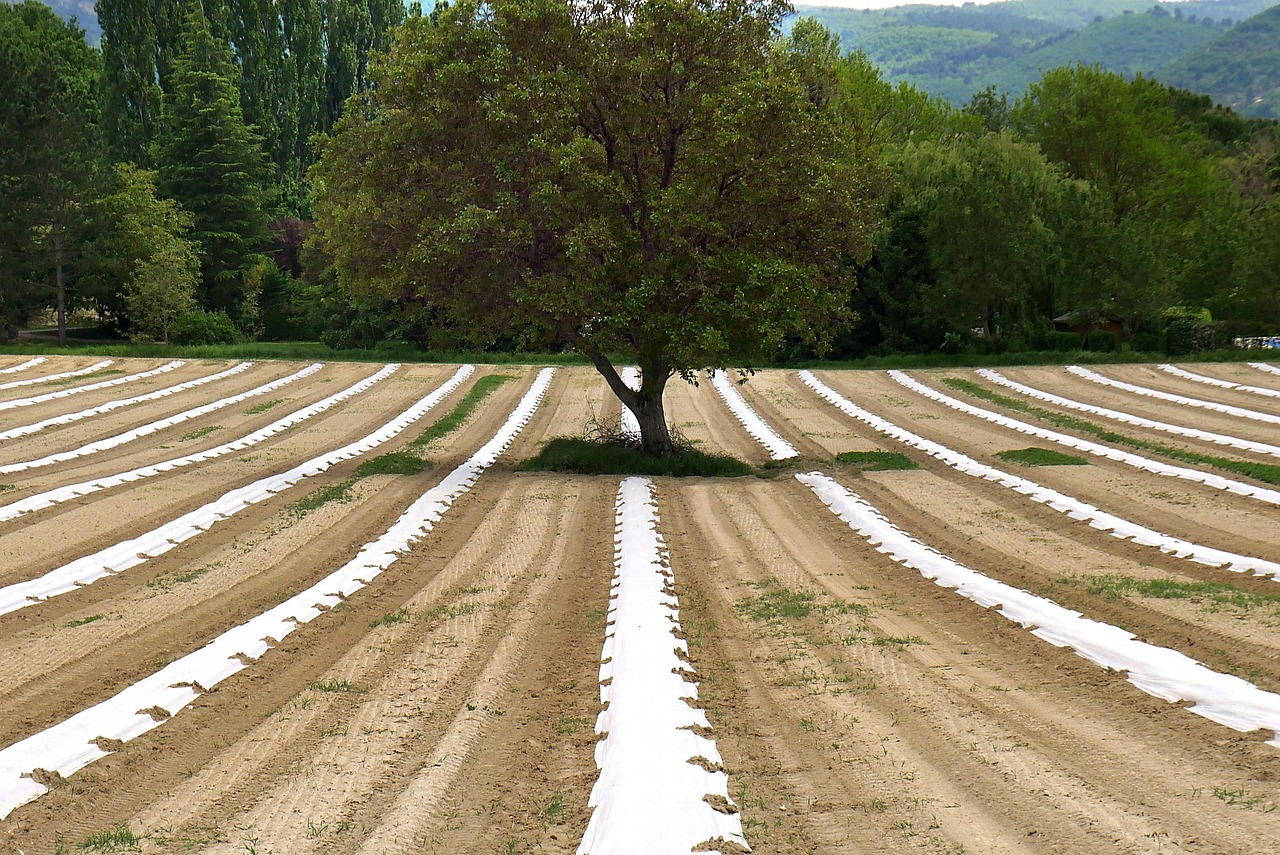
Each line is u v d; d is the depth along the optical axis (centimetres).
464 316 2656
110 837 743
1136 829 672
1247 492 2148
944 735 867
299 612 1355
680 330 2433
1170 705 919
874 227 2819
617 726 880
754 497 2278
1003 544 1733
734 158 2389
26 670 1144
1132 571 1505
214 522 2003
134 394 4169
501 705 1004
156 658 1181
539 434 3531
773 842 682
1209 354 4762
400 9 9550
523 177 2447
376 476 2561
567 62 2475
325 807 781
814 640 1191
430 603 1420
